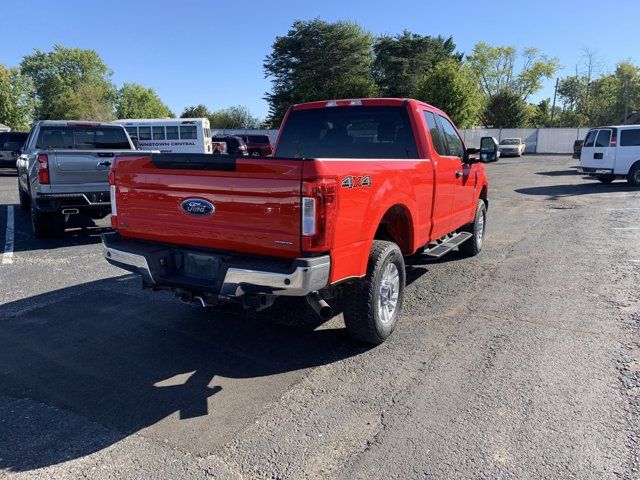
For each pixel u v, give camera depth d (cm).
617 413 318
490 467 268
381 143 525
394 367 387
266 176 333
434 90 4506
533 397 338
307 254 332
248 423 311
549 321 478
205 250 379
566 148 4494
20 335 451
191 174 367
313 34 5731
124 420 315
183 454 281
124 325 475
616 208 1216
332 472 266
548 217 1103
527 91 6875
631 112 6438
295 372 380
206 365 392
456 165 588
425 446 287
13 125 6362
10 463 273
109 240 425
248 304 349
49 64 8575
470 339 438
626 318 482
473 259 727
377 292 400
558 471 264
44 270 664
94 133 989
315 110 561
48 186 775
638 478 257
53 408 329
